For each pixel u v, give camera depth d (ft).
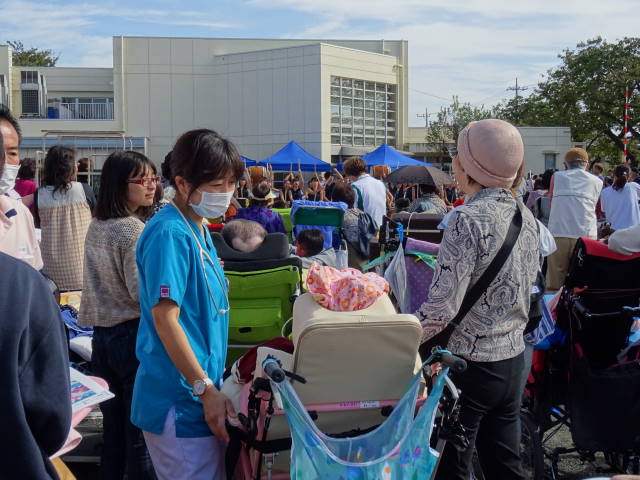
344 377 8.32
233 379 9.45
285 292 14.29
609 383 11.91
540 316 11.09
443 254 9.12
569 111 126.93
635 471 13.06
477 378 9.30
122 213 10.80
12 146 10.39
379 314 8.41
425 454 8.05
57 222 16.11
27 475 4.82
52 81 109.29
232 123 100.83
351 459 7.97
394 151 65.72
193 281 8.30
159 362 8.32
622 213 31.48
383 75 104.06
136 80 100.78
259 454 8.61
